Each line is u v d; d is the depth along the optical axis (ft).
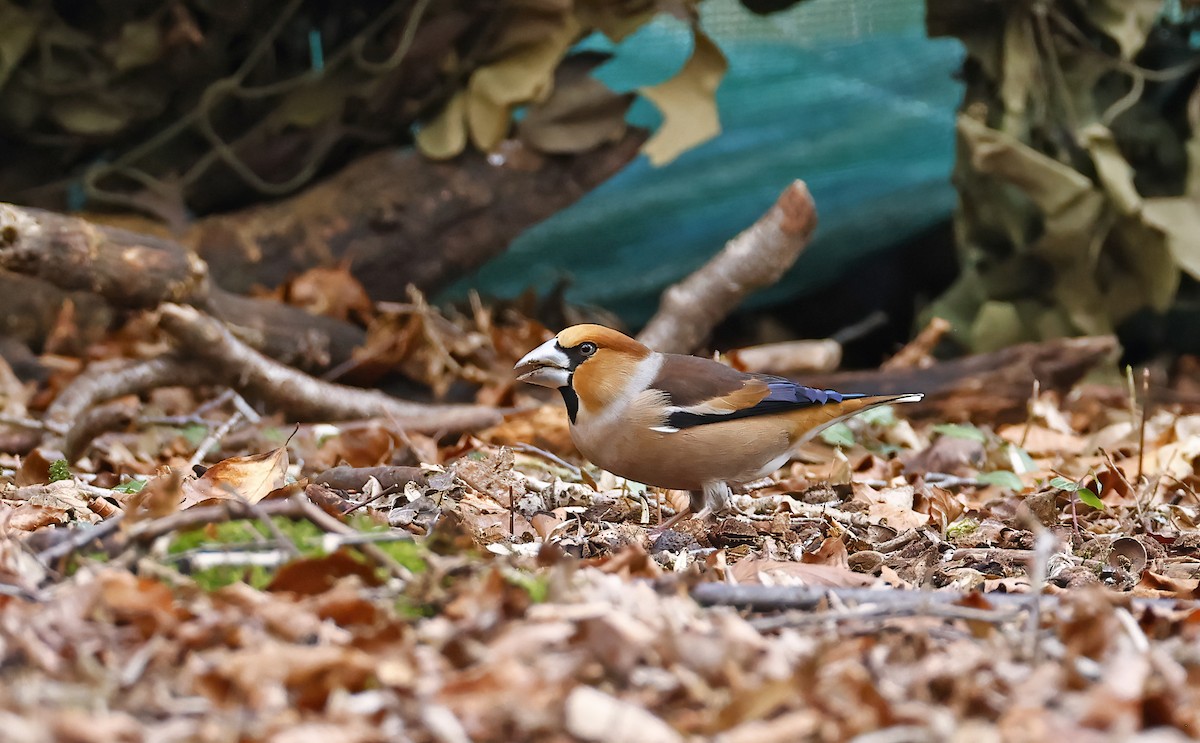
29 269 35.29
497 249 50.42
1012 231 53.42
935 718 13.94
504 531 25.86
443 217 49.19
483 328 48.83
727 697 14.60
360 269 49.01
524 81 48.37
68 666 14.70
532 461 34.40
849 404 29.55
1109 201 51.44
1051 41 51.29
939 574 24.08
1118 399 47.78
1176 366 56.85
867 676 14.82
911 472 36.27
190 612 16.30
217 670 14.25
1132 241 51.47
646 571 20.06
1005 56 51.16
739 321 60.75
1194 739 13.96
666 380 28.17
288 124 49.39
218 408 42.73
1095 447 39.96
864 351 61.87
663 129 48.49
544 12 48.08
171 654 15.14
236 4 46.55
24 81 46.88
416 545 19.02
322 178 51.21
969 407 45.57
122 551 18.13
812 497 32.14
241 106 49.39
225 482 24.26
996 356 46.52
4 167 48.96
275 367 38.65
